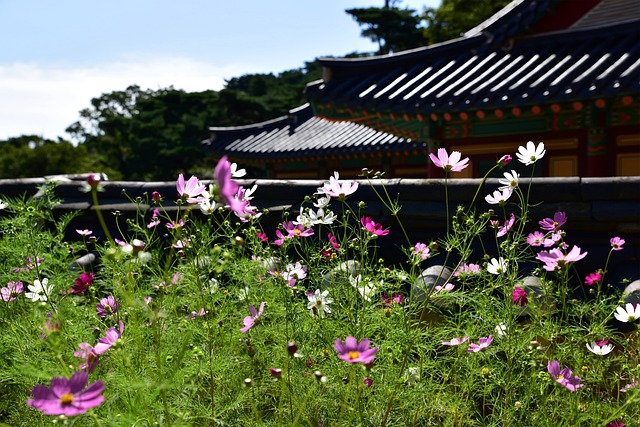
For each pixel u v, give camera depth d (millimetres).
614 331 1786
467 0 21859
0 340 1599
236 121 37750
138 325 1413
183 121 38656
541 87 5949
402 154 13242
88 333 1543
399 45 35625
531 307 1704
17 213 2346
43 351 1592
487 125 7082
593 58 6199
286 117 16047
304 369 1613
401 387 1529
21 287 1912
